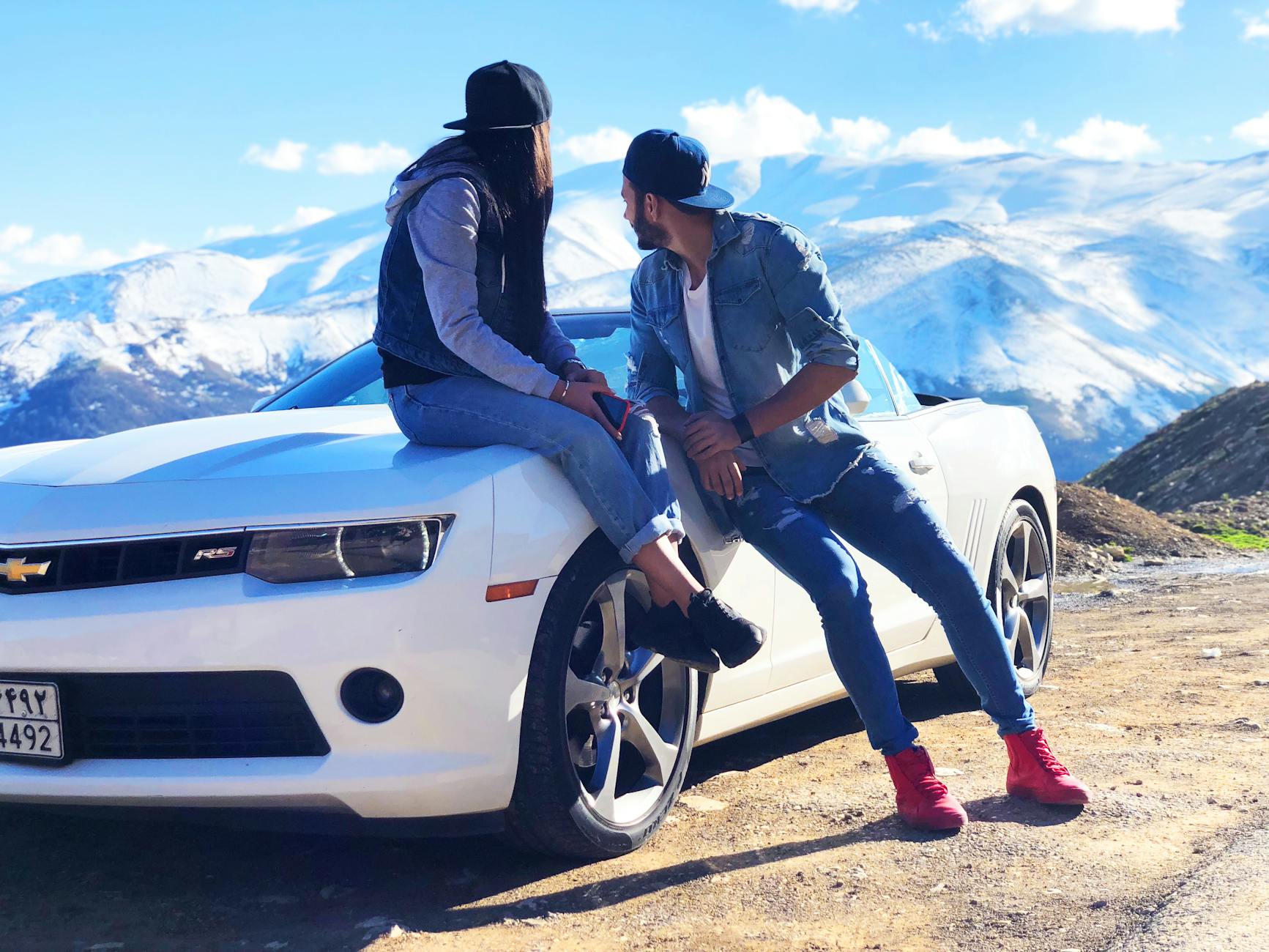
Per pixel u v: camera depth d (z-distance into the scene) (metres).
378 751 2.22
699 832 2.74
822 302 2.64
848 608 2.63
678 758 2.77
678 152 2.63
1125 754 3.25
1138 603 7.76
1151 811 2.72
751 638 2.45
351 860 2.58
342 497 2.25
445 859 2.58
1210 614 6.91
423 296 2.48
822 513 2.81
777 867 2.47
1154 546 11.70
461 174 2.48
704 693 2.85
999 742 3.53
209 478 2.33
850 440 2.73
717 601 2.46
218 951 2.11
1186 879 2.27
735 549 2.90
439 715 2.23
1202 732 3.54
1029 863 2.42
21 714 2.29
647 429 2.59
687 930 2.18
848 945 2.09
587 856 2.52
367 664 2.18
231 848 2.65
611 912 2.28
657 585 2.48
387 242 2.56
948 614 2.75
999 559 3.94
